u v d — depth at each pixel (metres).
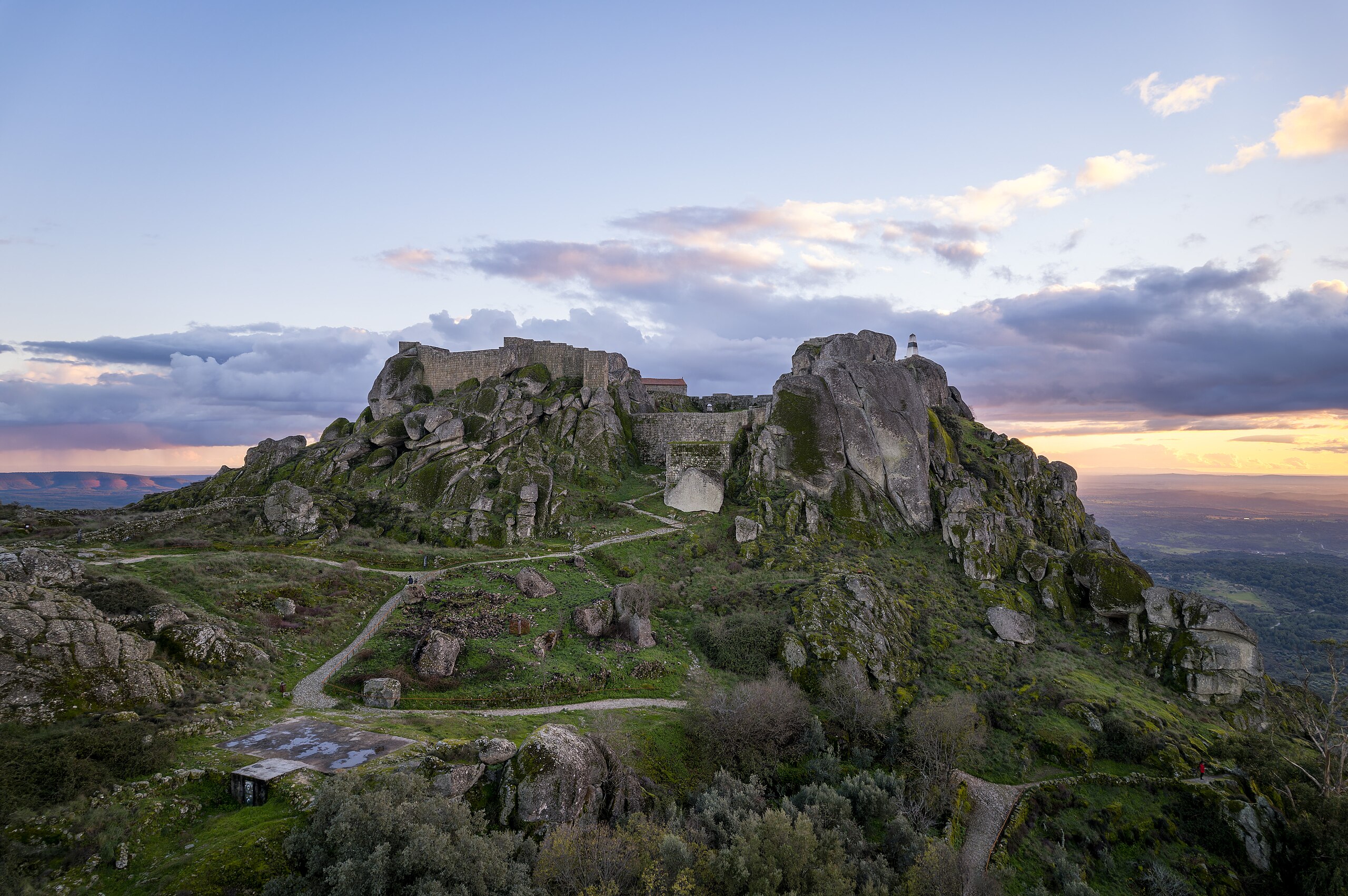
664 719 48.03
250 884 26.55
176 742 33.22
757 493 88.69
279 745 34.94
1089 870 43.75
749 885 33.78
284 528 70.62
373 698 42.97
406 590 58.66
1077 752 51.53
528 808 33.84
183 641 40.59
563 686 49.75
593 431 106.00
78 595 39.56
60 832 26.34
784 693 51.41
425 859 27.69
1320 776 51.06
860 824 42.94
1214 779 50.97
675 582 71.00
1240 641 62.56
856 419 92.19
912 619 66.44
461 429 94.69
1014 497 93.31
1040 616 71.94
